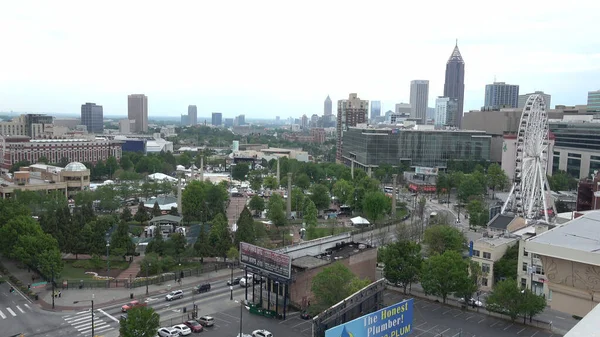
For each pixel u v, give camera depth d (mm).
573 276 39938
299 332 98250
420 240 173875
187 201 199625
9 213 142875
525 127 186125
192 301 114625
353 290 101250
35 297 112375
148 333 83438
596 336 23531
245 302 114750
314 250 130375
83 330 95688
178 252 144750
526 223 165625
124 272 135625
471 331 100812
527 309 102188
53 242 125625
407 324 86938
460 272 112375
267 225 193125
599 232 43938
